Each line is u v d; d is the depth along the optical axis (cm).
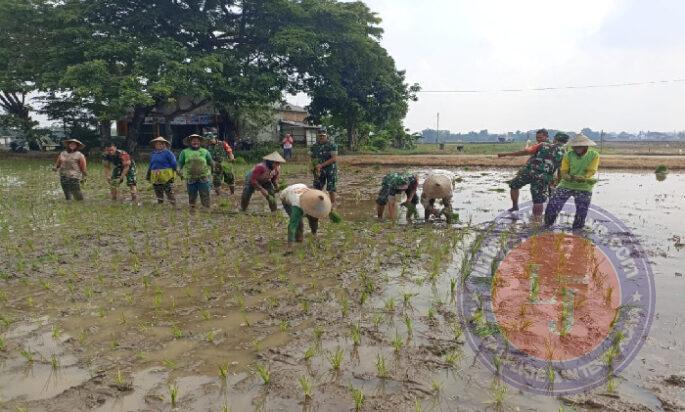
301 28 2603
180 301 475
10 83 2384
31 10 2342
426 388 317
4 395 315
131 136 2688
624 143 5072
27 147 3148
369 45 2727
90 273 564
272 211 934
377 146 3794
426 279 532
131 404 306
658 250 636
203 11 2703
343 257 625
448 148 4494
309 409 297
